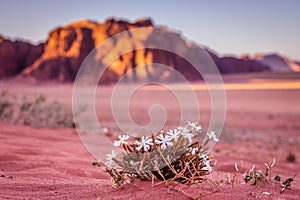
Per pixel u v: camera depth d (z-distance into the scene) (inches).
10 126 449.4
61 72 4544.8
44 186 167.3
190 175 152.1
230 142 631.8
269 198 155.7
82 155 297.4
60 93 2418.8
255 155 443.2
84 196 148.8
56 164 239.1
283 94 2551.7
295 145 682.8
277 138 793.6
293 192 178.9
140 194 143.3
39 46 5093.5
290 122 1201.4
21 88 3203.7
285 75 4045.3
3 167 223.3
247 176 190.2
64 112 603.5
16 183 171.6
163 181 146.3
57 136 404.5
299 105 1952.5
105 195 146.6
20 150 281.7
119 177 154.7
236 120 1214.9
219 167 255.1
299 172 285.3
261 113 1528.1
